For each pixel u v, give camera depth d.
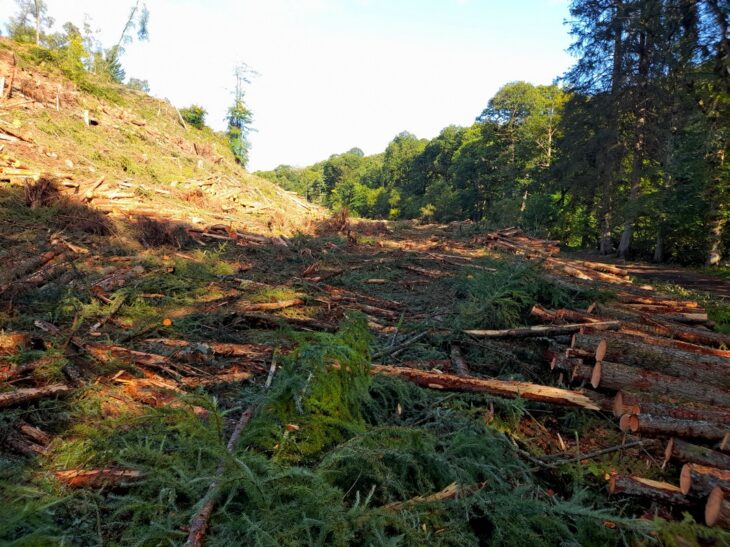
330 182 123.56
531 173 34.47
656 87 20.00
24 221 8.37
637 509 2.51
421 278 9.34
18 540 1.59
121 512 1.96
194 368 3.77
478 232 21.27
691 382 3.30
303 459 2.30
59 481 2.09
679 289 10.38
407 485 2.32
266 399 2.71
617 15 21.38
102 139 19.27
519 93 45.59
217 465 2.13
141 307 5.23
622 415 3.09
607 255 23.19
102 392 3.08
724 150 17.19
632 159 23.75
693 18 18.52
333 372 2.77
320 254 10.91
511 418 3.36
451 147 71.75
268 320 5.21
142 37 41.97
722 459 2.49
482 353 4.64
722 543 1.99
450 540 1.95
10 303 4.38
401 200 75.00
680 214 18.41
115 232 9.10
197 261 7.93
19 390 2.80
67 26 36.75
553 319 5.18
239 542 1.72
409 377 3.51
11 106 16.45
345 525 1.76
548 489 2.69
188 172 22.39
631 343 3.59
